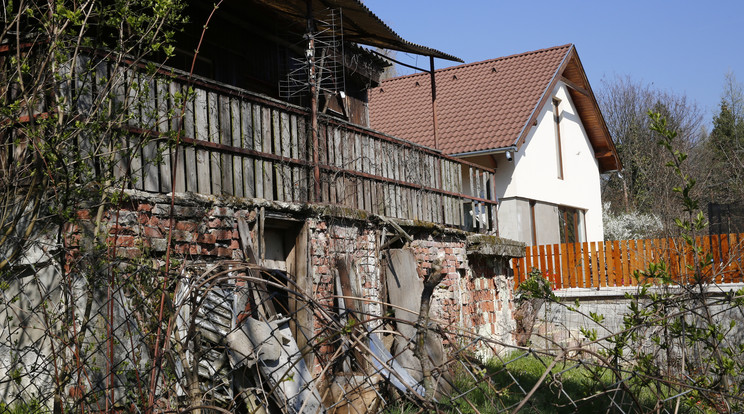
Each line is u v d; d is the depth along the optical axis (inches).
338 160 435.5
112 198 244.5
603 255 719.7
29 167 261.4
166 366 236.1
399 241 480.1
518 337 624.7
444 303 502.3
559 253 742.5
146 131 262.7
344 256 398.6
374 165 474.9
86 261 238.8
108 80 271.9
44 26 251.1
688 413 276.5
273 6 493.0
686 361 257.1
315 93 425.1
